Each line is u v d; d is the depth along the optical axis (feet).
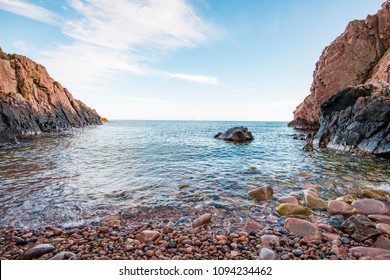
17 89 128.67
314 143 75.46
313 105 159.43
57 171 34.68
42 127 127.24
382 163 41.45
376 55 123.85
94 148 63.10
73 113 186.60
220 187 27.22
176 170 36.35
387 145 45.91
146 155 51.62
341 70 128.47
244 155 53.21
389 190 25.48
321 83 138.62
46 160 43.78
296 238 14.61
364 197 23.21
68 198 22.98
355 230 15.01
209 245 13.96
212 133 142.82
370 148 49.96
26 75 138.10
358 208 19.48
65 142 78.28
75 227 16.69
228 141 89.92
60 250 13.50
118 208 20.54
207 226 16.81
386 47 122.42
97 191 25.31
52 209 20.13
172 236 15.17
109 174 33.22
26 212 19.44
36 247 13.29
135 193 24.76
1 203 21.42
